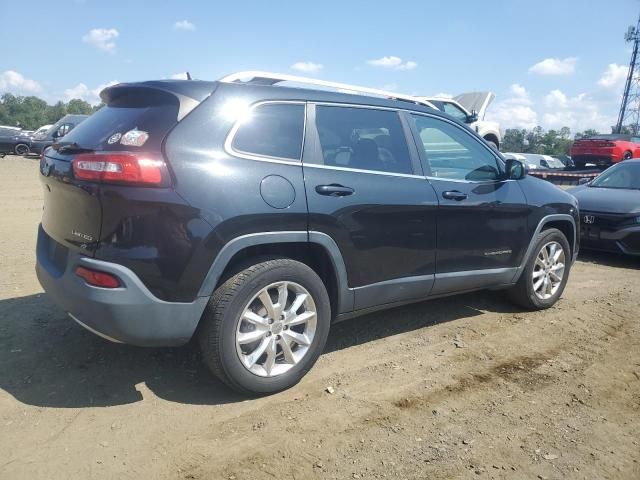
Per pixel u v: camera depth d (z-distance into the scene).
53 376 3.52
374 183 3.78
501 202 4.62
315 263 3.69
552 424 3.24
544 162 23.61
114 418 3.10
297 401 3.38
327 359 4.01
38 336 4.09
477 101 16.56
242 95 3.36
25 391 3.33
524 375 3.86
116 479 2.60
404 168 4.06
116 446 2.85
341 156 3.71
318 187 3.47
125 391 3.39
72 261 3.14
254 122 3.36
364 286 3.78
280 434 3.02
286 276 3.35
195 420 3.12
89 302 3.00
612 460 2.91
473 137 4.70
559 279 5.33
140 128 3.13
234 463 2.75
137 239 2.95
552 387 3.70
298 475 2.68
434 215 4.12
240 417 3.17
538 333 4.66
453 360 4.07
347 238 3.60
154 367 3.71
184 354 3.93
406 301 4.15
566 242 5.32
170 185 2.97
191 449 2.85
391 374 3.80
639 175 8.58
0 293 4.97
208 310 3.15
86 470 2.65
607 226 7.62
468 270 4.48
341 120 3.80
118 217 2.94
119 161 2.93
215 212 3.05
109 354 3.86
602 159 19.39
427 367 3.93
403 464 2.80
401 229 3.91
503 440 3.05
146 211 2.93
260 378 3.32
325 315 3.58
